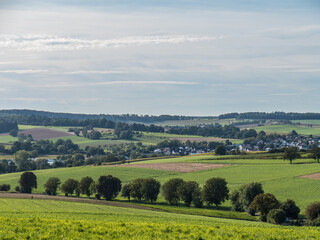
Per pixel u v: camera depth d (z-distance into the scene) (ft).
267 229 133.28
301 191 345.51
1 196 317.22
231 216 250.16
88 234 113.39
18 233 110.22
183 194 327.47
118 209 250.16
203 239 113.09
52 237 107.86
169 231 123.44
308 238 118.21
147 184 349.61
